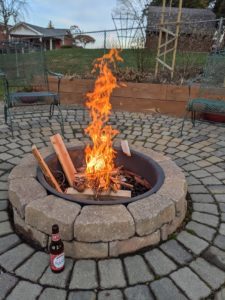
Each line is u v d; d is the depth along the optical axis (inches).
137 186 87.7
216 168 108.1
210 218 75.9
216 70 166.6
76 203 64.5
